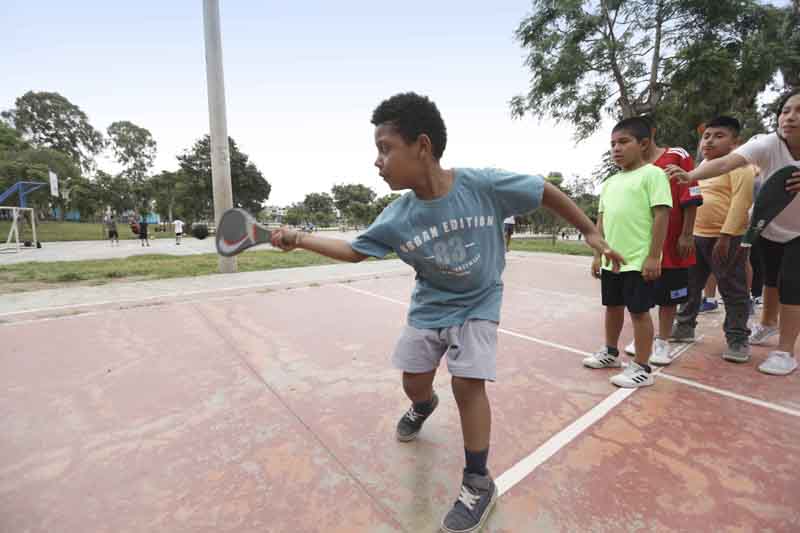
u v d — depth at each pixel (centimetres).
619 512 149
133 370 283
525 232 3834
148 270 744
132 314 429
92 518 148
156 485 166
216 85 684
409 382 179
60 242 2172
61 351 318
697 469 173
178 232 1909
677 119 1323
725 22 1248
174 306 464
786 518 145
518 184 156
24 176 3042
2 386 258
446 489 163
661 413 221
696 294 336
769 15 1237
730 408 226
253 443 196
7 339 346
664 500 155
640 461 179
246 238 158
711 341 346
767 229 273
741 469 173
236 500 157
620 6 1320
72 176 3962
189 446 193
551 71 1443
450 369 155
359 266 838
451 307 161
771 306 331
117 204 4412
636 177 251
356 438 200
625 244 252
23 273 714
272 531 141
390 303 486
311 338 353
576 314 439
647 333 252
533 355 313
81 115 5672
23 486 165
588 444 192
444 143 149
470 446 150
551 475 170
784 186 234
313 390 253
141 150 6259
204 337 354
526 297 525
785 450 186
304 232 163
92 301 468
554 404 233
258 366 291
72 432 206
